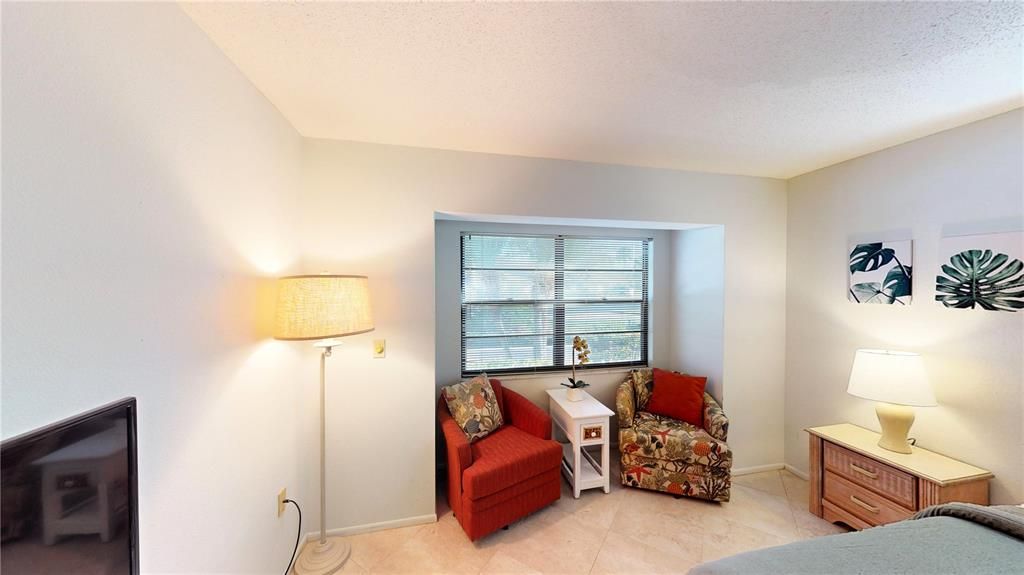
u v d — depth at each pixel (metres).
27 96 0.65
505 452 2.20
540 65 1.37
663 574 1.80
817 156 2.37
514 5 1.05
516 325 3.16
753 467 2.79
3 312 0.62
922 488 1.74
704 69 1.40
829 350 2.54
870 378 1.99
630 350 3.43
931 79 1.46
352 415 2.08
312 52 1.28
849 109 1.73
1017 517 1.05
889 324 2.19
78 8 0.75
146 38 0.92
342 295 1.60
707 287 2.93
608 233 3.34
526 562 1.87
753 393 2.80
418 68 1.39
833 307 2.52
